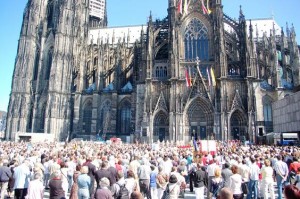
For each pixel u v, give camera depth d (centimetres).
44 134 8994
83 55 10256
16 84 9956
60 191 1399
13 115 9669
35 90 10175
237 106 7231
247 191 1952
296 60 9006
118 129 9375
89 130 9631
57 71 9688
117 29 12175
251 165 2000
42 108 9950
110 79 10381
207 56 7994
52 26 10769
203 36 8150
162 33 8531
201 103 7612
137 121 7900
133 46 10300
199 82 7656
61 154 3047
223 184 1700
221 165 2444
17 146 5497
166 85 7825
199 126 7556
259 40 10169
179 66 7894
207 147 3503
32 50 10431
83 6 11088
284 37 9769
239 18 7919
